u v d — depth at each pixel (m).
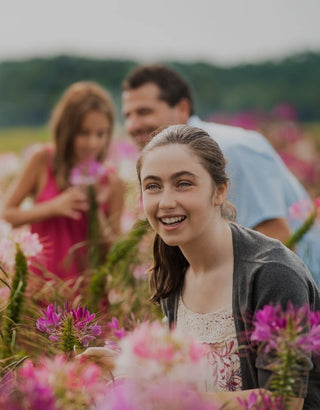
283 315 1.63
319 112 22.55
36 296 3.29
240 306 2.04
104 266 3.49
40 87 20.80
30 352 2.70
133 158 5.00
